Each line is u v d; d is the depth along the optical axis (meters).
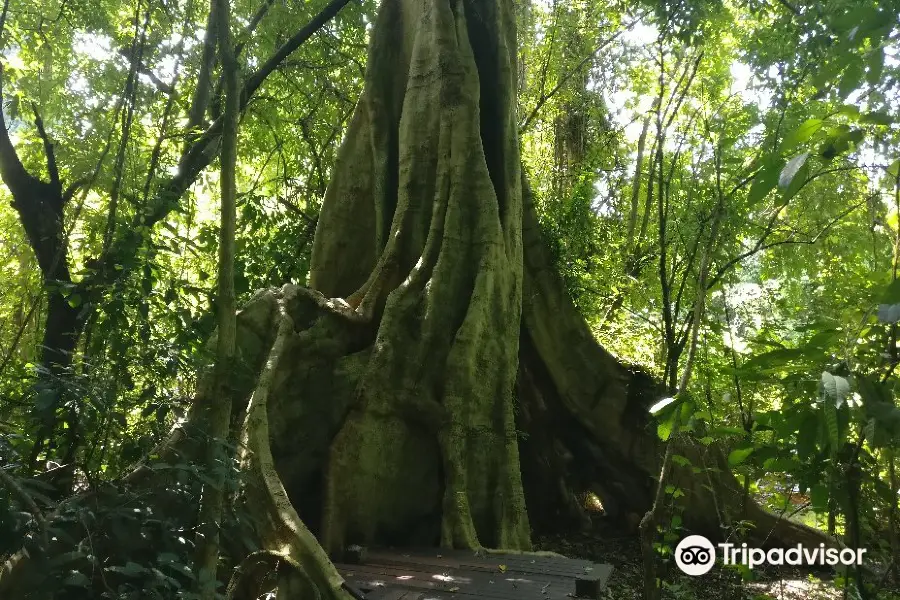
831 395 2.48
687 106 8.74
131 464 5.20
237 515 4.51
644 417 8.88
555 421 9.26
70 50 10.02
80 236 9.29
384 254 8.34
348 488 6.72
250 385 6.73
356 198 9.30
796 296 9.05
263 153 14.38
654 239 11.43
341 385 7.23
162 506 4.43
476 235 8.14
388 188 9.19
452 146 8.48
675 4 7.55
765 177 2.31
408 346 7.44
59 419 5.04
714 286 6.53
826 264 8.91
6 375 6.43
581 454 9.23
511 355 8.00
